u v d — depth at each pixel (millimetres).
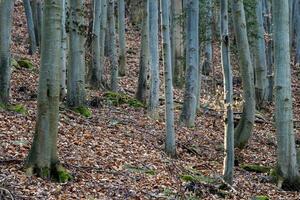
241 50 14438
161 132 14445
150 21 14336
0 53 12273
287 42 11039
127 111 16312
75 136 11562
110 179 9320
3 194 7359
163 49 12031
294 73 31406
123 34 22672
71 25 13812
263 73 21562
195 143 14383
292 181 11375
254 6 20344
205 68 25594
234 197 10102
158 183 9805
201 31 20062
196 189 9742
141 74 18500
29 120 11914
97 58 18547
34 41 23469
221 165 12688
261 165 13695
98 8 18266
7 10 12258
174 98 20188
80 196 8133
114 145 11758
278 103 11312
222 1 10094
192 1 15336
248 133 14938
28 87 16312
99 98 16453
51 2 8156
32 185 8008
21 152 9609
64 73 14914
